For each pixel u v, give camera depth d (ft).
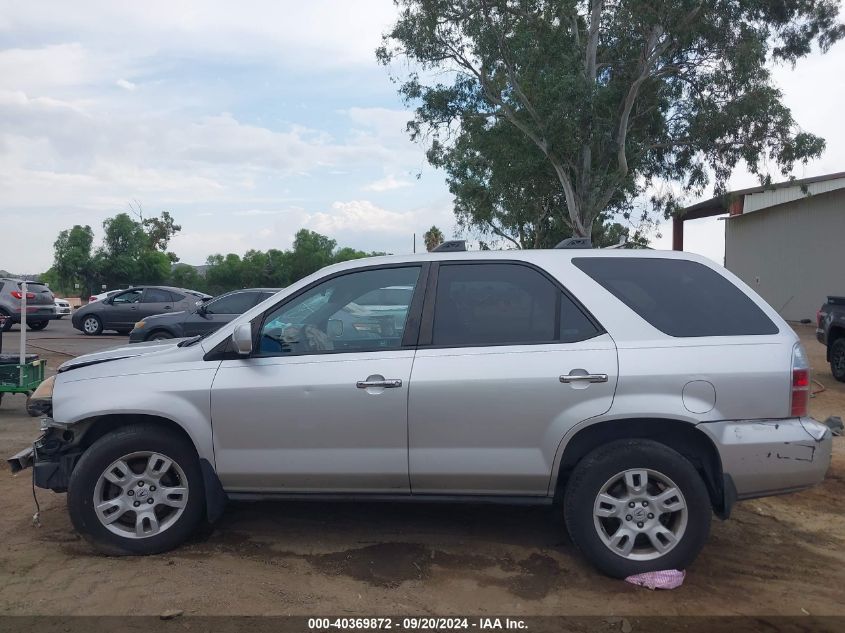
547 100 70.74
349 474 14.84
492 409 14.35
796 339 14.66
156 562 15.05
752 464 13.96
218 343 15.46
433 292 15.31
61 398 15.42
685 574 14.82
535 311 14.93
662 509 14.14
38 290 76.69
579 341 14.51
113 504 15.15
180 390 15.10
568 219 86.22
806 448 14.01
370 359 14.88
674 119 77.20
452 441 14.51
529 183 83.76
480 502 14.89
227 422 14.97
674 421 14.16
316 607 13.21
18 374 28.78
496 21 73.05
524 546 16.10
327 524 17.37
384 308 15.35
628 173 76.38
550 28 71.56
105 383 15.35
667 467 13.99
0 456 23.21
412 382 14.52
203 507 15.65
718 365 14.11
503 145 79.82
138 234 161.27
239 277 171.63
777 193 88.12
